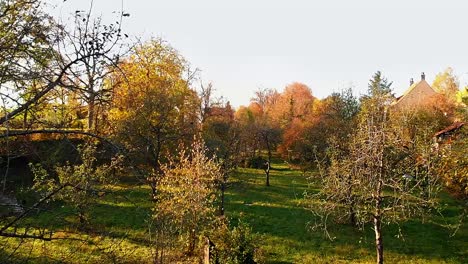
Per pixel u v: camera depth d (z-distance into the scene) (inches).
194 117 1540.4
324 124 1636.3
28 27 189.5
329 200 851.4
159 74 1328.7
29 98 209.6
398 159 741.3
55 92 212.5
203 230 724.0
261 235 911.7
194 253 708.0
